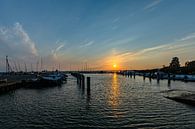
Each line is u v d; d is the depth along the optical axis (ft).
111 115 82.02
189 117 77.51
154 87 206.59
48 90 182.80
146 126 67.00
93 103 110.63
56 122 72.33
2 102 115.85
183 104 102.78
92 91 171.73
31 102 115.65
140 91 169.58
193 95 119.75
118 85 237.66
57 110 92.27
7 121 73.46
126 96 138.21
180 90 172.24
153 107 96.94
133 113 85.05
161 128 64.95
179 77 323.57
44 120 74.84
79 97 135.23
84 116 80.64
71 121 73.51
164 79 350.84
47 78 226.17
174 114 82.23
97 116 80.53
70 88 202.39
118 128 65.36
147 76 477.36
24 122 72.28
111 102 113.39
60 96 141.08
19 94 153.28
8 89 167.53
